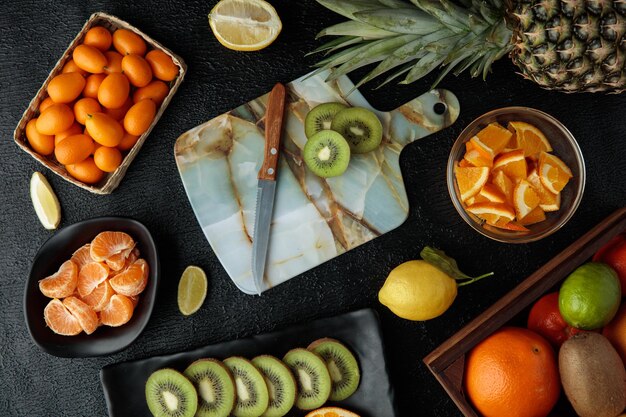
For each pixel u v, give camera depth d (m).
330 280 0.92
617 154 0.91
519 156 0.84
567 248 0.87
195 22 0.94
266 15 0.89
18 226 0.95
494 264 0.91
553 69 0.78
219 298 0.93
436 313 0.86
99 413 0.94
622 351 0.78
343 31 0.81
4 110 0.95
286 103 0.92
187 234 0.93
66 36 0.95
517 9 0.76
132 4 0.94
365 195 0.91
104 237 0.89
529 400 0.79
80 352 0.89
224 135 0.92
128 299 0.89
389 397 0.89
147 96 0.90
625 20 0.74
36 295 0.90
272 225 0.92
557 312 0.81
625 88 0.79
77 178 0.90
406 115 0.91
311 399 0.89
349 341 0.90
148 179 0.93
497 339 0.80
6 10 0.95
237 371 0.89
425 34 0.80
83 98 0.89
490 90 0.92
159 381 0.89
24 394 0.94
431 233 0.92
